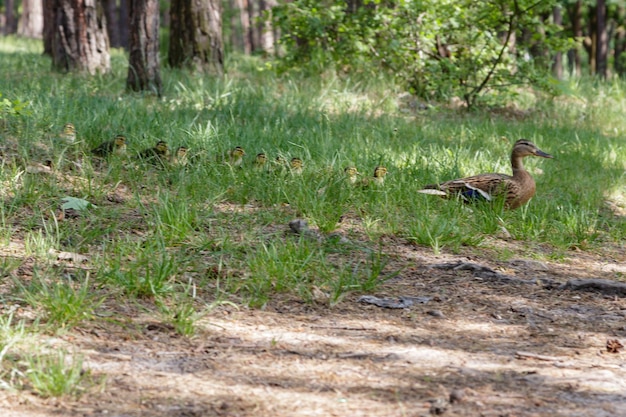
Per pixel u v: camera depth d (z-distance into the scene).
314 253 10.22
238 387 6.53
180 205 11.08
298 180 12.99
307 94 22.30
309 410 6.14
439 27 24.39
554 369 7.25
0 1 83.06
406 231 11.62
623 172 18.09
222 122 17.56
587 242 12.26
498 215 12.71
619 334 8.34
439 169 15.24
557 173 17.02
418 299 9.07
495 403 6.40
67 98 17.47
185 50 25.11
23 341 6.97
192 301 8.39
